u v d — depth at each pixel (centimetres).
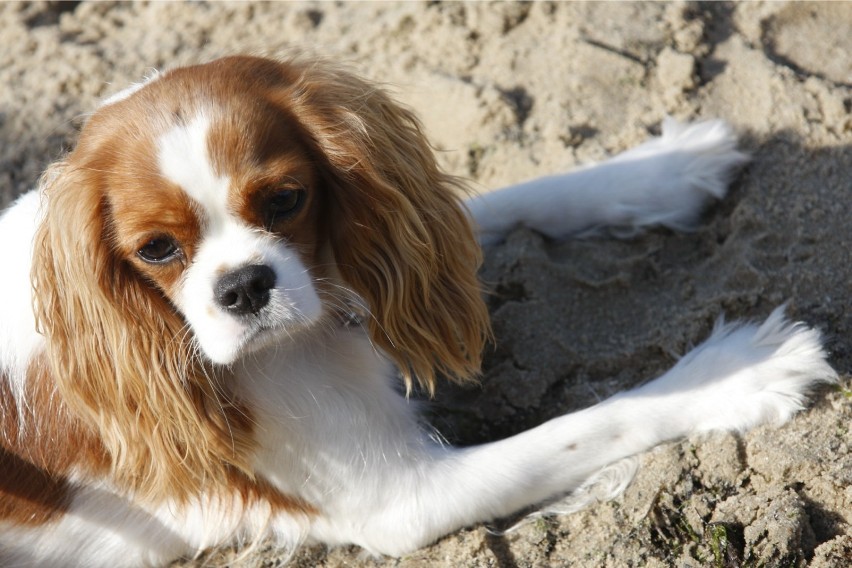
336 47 912
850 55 791
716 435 579
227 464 588
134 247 500
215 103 503
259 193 495
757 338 607
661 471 574
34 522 600
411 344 589
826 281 650
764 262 668
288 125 521
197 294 499
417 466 590
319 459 582
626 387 644
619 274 687
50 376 570
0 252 586
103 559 616
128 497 604
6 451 585
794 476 554
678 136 735
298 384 571
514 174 786
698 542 543
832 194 694
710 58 810
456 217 594
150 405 535
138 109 506
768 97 761
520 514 597
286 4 970
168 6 985
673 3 848
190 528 614
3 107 929
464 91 830
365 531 596
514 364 666
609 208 720
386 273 561
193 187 486
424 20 898
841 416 572
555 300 686
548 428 596
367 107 552
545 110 811
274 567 612
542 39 861
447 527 587
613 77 815
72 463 589
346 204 541
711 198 722
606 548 559
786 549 518
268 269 496
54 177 528
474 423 652
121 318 517
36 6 1014
